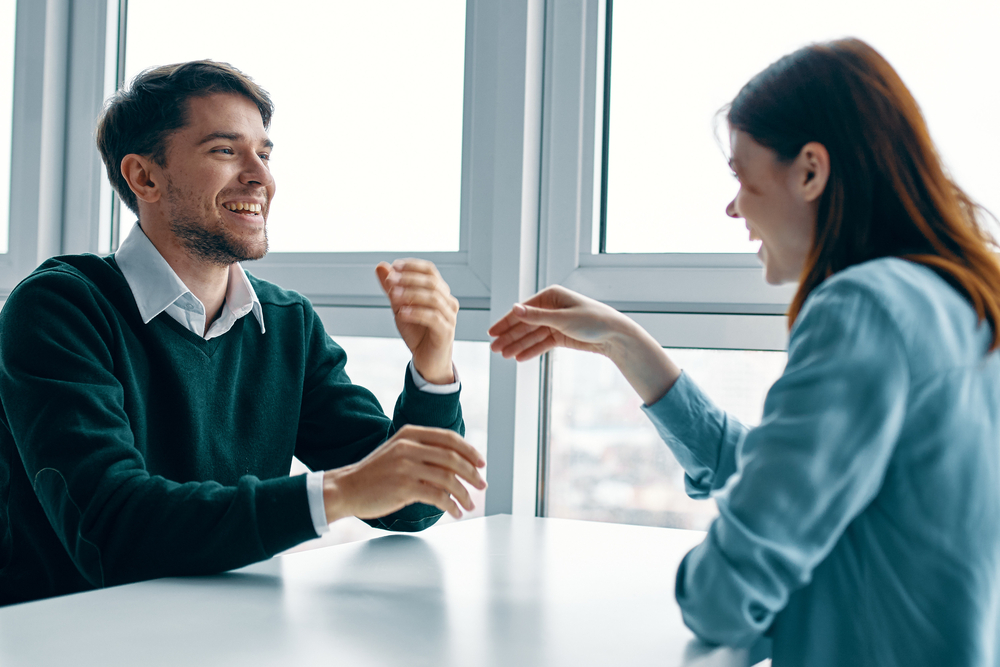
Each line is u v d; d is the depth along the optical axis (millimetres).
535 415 1351
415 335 1049
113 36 1707
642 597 744
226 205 1091
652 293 1281
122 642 585
